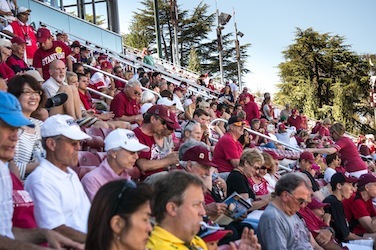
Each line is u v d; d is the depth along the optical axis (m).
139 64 21.52
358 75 51.81
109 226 2.99
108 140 5.22
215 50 61.81
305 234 6.16
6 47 8.72
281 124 16.02
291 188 5.92
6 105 3.82
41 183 4.31
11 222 3.80
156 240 4.18
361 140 21.44
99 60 17.80
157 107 6.82
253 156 7.06
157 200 4.26
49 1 23.98
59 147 4.46
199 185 4.31
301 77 52.16
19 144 5.32
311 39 53.56
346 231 7.79
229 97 20.89
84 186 5.14
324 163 11.68
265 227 5.84
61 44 10.80
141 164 6.39
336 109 49.59
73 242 3.93
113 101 9.83
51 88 8.02
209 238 4.73
